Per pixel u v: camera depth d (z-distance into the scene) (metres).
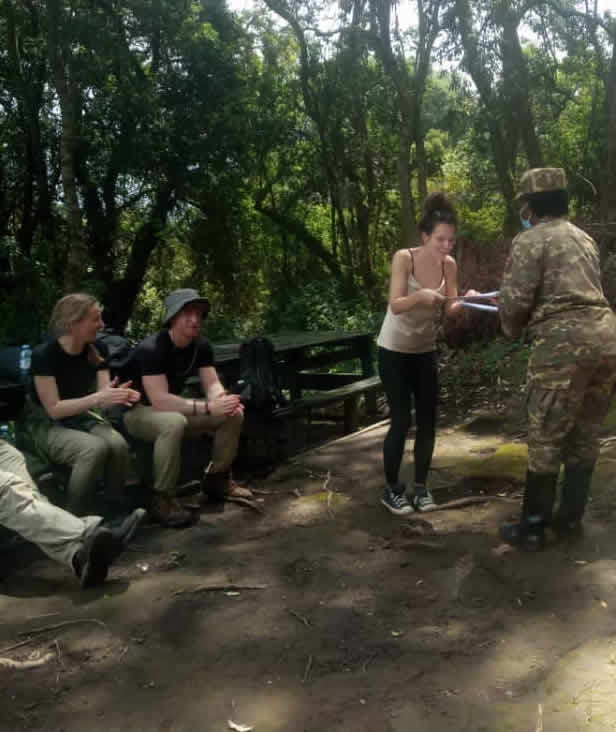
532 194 3.66
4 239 12.51
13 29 13.88
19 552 3.95
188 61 14.98
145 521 4.39
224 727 2.43
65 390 4.12
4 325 12.30
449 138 17.45
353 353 7.99
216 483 4.67
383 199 16.84
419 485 4.43
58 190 16.08
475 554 3.69
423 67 12.98
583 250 3.57
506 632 2.93
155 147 14.95
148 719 2.50
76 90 14.04
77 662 2.87
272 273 18.97
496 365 7.66
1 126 15.01
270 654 2.87
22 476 3.66
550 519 3.71
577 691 2.49
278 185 18.23
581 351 3.45
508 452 5.41
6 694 2.68
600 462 4.98
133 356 4.44
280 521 4.36
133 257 17.28
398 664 2.75
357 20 13.45
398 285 4.12
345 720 2.43
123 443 4.16
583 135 14.29
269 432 5.55
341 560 3.74
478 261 9.67
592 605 3.10
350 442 6.17
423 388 4.32
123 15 14.80
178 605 3.31
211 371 4.62
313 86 15.99
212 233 17.50
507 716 2.39
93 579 3.47
